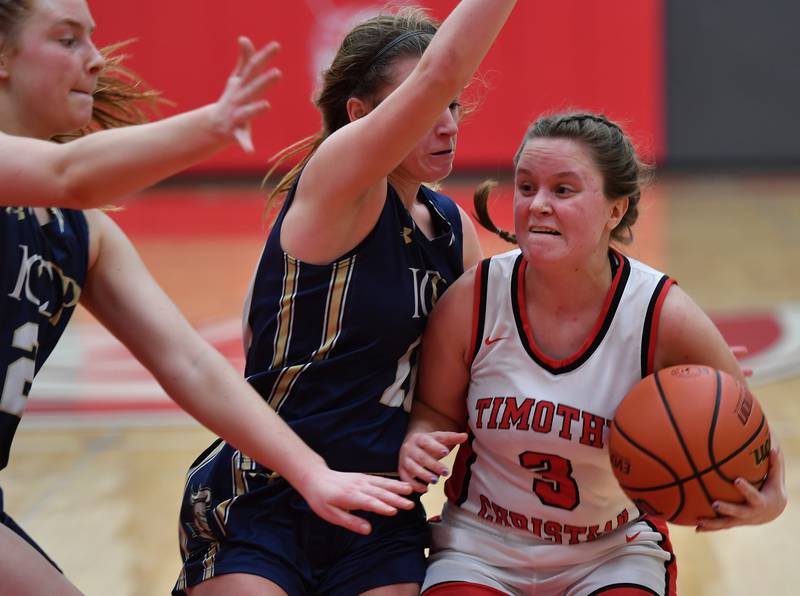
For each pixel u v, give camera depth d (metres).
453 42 4.91
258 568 5.73
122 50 30.88
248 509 5.96
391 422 6.09
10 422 5.69
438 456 5.78
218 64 31.02
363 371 5.95
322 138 6.48
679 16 32.81
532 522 5.89
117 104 6.40
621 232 5.95
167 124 4.14
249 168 32.66
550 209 5.48
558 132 5.52
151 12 30.73
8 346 5.59
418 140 5.23
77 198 4.33
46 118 5.38
